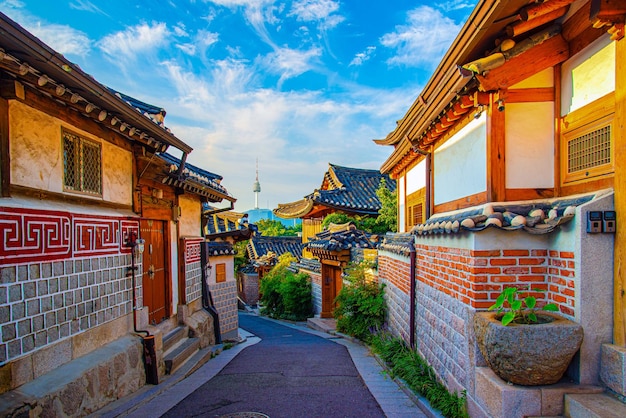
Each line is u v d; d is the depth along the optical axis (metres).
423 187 7.50
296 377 6.58
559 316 3.61
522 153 4.29
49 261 4.34
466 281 4.26
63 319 4.56
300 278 17.81
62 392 4.12
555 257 3.78
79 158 5.14
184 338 8.47
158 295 7.71
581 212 3.38
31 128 4.21
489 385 3.55
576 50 3.95
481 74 3.88
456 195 5.52
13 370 3.77
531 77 4.25
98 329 5.29
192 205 9.93
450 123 5.50
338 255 12.98
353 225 13.94
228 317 12.18
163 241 8.06
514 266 3.98
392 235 10.07
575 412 3.08
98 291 5.32
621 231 3.26
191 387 6.14
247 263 29.05
